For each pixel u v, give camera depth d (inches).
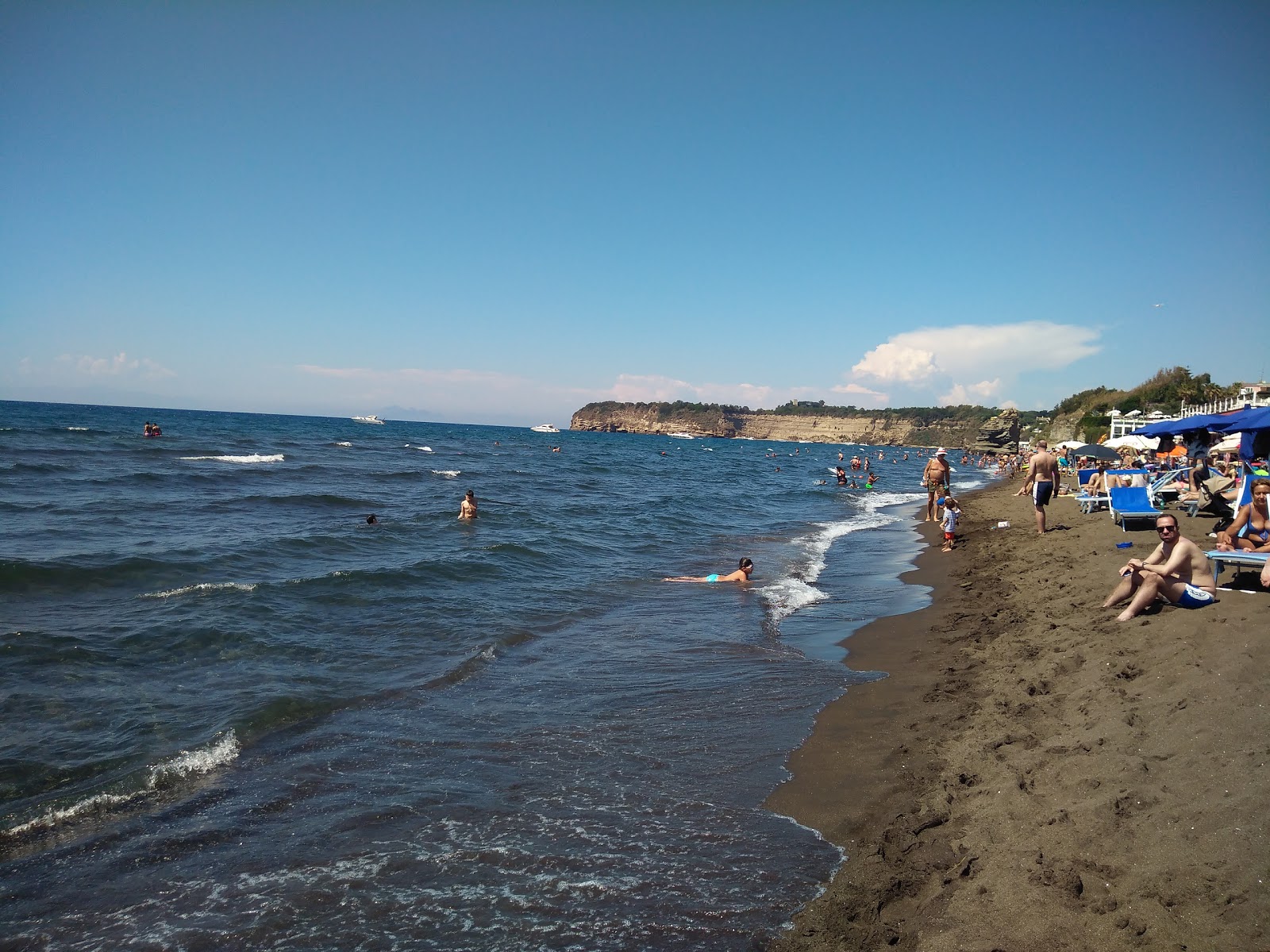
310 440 2632.9
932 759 214.7
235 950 141.4
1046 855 147.3
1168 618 274.5
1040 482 633.6
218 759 224.2
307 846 177.9
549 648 355.6
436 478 1407.5
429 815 193.8
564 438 5703.7
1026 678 264.2
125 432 2281.0
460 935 145.6
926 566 594.9
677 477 1791.3
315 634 357.4
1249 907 118.6
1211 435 836.0
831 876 164.1
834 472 2261.3
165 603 395.2
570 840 181.3
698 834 184.4
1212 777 157.1
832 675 314.7
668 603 461.1
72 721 245.4
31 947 141.6
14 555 498.3
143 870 167.5
